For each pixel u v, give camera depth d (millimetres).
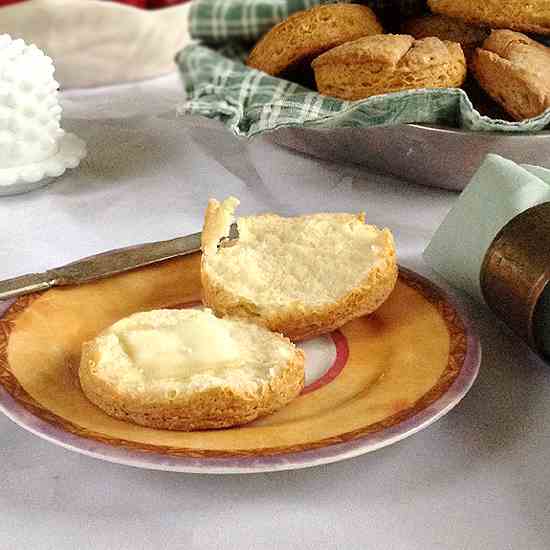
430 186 691
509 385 480
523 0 681
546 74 643
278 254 527
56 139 683
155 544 403
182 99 856
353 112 625
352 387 466
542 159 625
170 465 402
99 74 891
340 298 491
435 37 683
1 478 428
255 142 749
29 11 848
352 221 541
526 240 472
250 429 430
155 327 473
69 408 442
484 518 413
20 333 483
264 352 460
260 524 410
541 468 436
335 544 403
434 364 468
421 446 445
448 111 621
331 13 705
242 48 806
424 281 523
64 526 409
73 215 649
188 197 679
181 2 914
